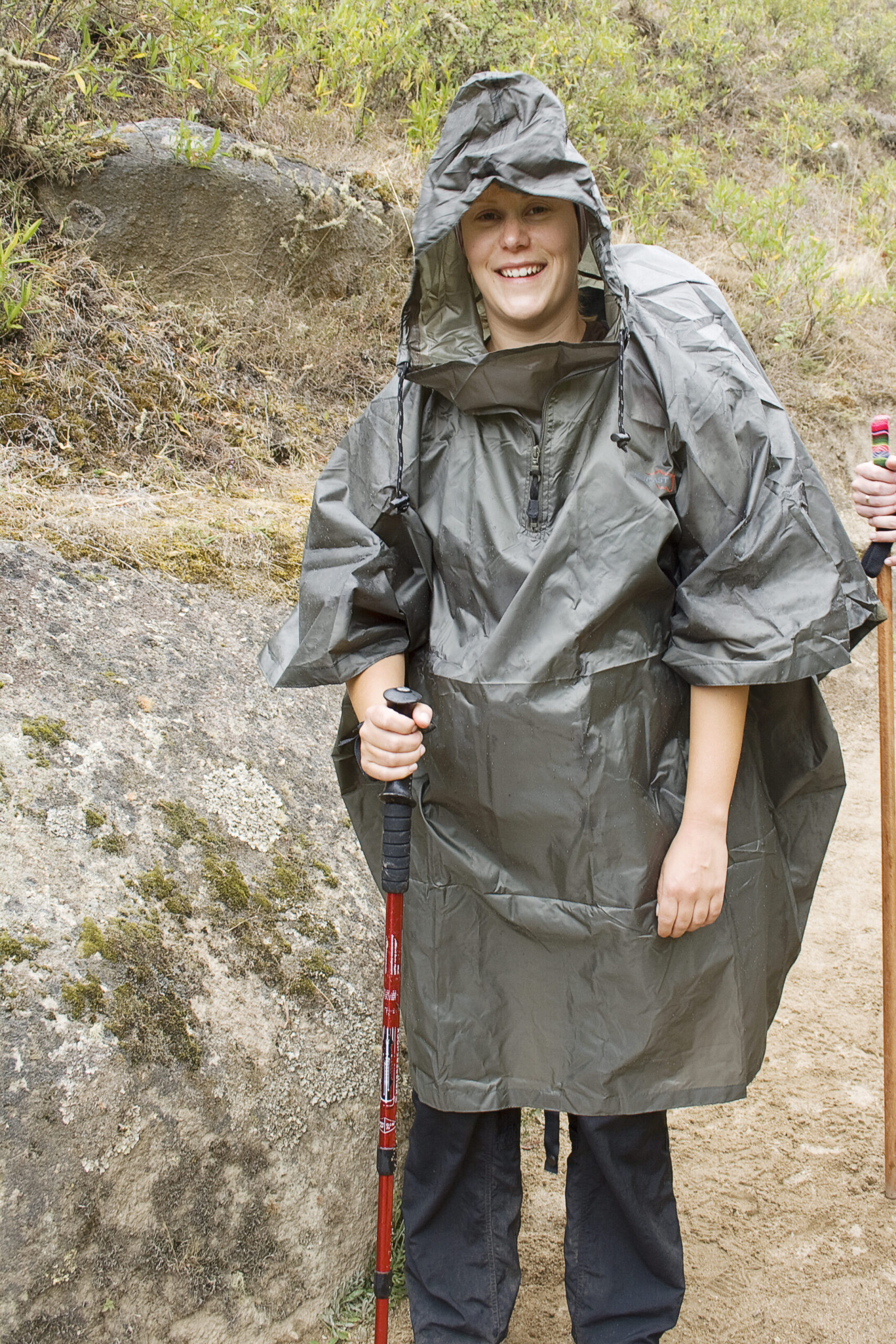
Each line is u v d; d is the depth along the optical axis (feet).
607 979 5.51
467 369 5.32
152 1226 5.75
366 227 14.79
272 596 9.94
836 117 27.53
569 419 5.37
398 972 5.68
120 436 11.34
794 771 6.11
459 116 5.21
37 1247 5.28
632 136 21.22
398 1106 7.41
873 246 23.81
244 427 12.50
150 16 14.65
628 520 5.26
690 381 5.20
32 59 12.89
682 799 5.64
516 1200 6.40
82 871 6.64
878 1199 7.82
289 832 8.00
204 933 6.89
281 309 14.12
